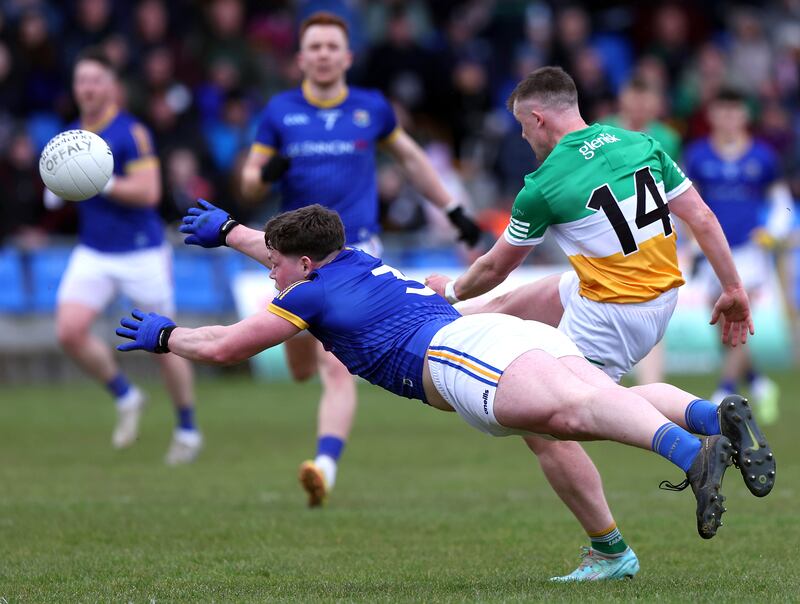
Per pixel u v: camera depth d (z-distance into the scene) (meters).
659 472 35.38
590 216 20.97
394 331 20.09
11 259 58.56
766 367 64.12
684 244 49.03
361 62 72.56
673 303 21.64
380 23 75.69
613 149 21.17
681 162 65.69
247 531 26.53
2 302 58.44
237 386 60.25
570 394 18.50
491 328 19.44
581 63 71.00
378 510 29.30
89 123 37.69
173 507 29.70
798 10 88.81
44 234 59.53
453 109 69.62
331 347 20.53
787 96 81.12
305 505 30.16
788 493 31.42
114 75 37.78
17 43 63.22
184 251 58.69
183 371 37.81
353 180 32.66
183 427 38.16
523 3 74.81
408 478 34.75
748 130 75.44
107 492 32.16
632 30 82.06
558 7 77.62
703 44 82.94
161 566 22.64
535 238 21.28
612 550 21.56
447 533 26.34
